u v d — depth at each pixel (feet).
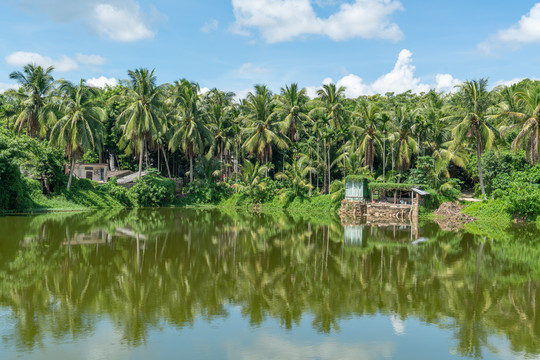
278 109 206.08
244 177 197.88
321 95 201.77
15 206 140.26
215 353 32.27
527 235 99.81
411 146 164.35
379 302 45.70
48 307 42.47
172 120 208.95
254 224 121.39
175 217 138.10
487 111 153.28
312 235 98.32
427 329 37.86
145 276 55.77
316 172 190.39
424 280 55.26
